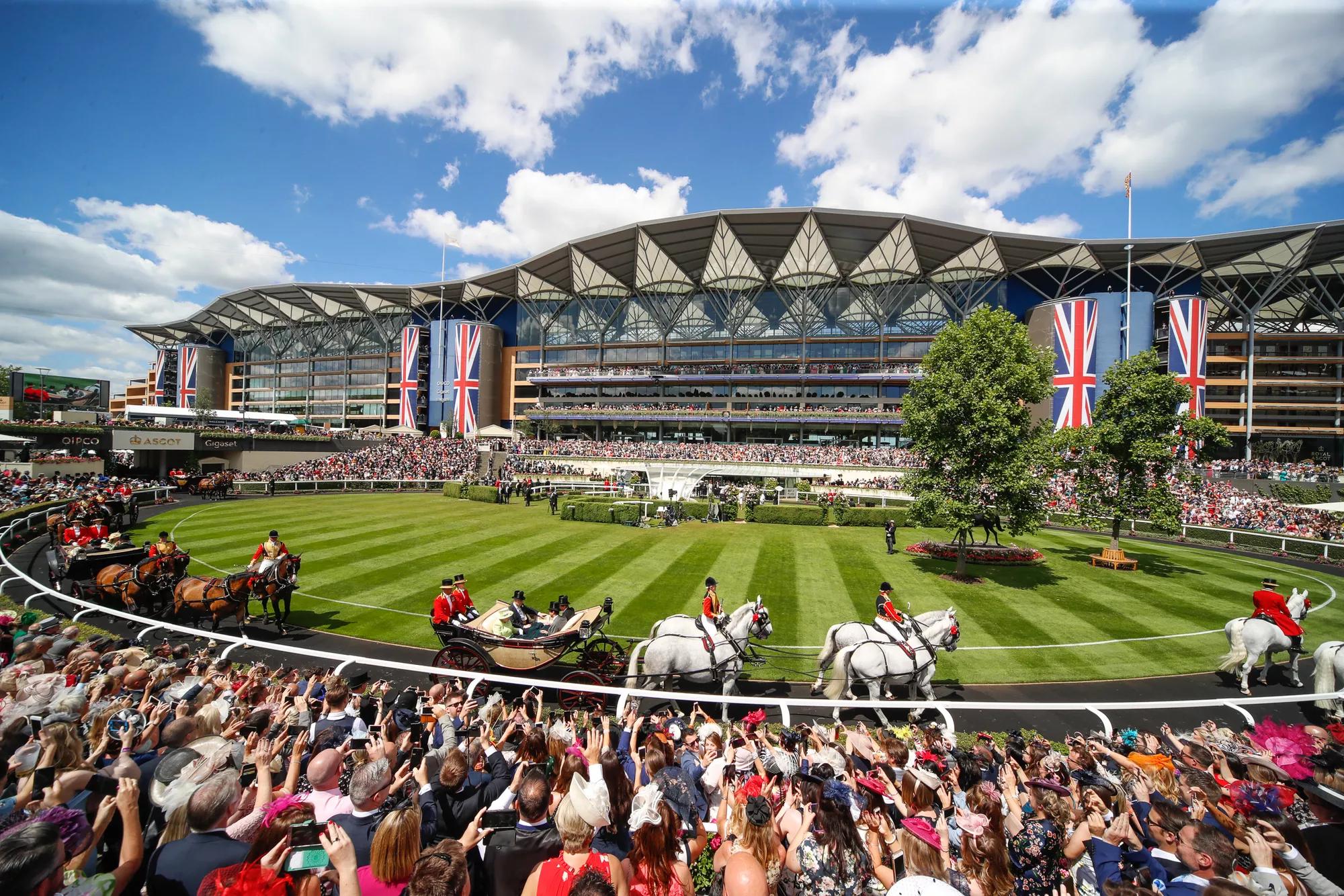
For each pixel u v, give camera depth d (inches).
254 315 3929.6
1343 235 1831.9
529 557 794.2
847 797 176.4
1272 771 217.9
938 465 821.9
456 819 181.3
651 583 672.4
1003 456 771.4
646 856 145.8
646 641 381.7
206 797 135.6
